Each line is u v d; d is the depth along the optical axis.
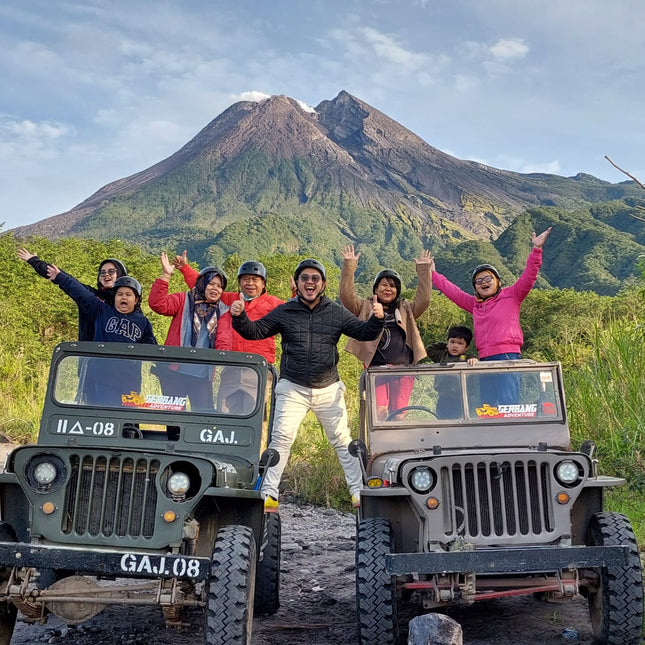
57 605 4.80
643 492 9.16
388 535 5.45
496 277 7.94
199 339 7.72
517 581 5.36
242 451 5.96
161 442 5.94
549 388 6.61
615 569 5.15
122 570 4.63
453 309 50.28
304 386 7.30
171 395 6.06
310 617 6.44
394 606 5.22
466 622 6.11
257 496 4.98
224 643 4.50
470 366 6.66
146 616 6.36
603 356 11.51
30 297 24.66
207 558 4.65
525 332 51.16
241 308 6.86
